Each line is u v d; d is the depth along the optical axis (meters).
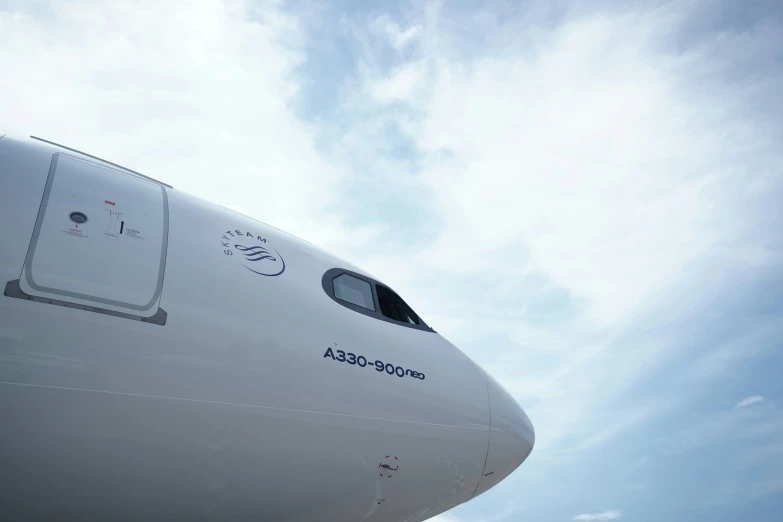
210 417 5.23
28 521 4.61
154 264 5.50
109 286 5.04
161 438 4.95
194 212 6.56
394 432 6.75
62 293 4.73
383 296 8.24
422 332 8.18
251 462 5.55
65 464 4.54
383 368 6.97
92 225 5.36
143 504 5.06
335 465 6.23
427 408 7.20
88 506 4.78
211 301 5.69
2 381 4.29
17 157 5.54
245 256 6.54
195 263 5.86
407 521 7.76
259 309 6.08
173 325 5.24
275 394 5.73
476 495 8.35
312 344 6.34
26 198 5.14
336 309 7.03
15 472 4.38
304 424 5.92
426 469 7.15
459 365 8.21
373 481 6.63
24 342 4.42
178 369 5.11
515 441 8.31
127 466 4.82
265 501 5.87
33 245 4.83
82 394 4.57
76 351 4.62
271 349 5.89
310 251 7.70
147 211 6.00
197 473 5.25
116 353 4.81
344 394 6.36
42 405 4.41
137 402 4.82
